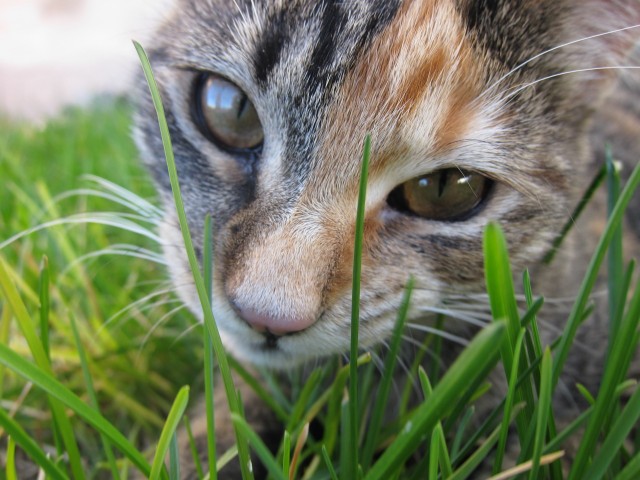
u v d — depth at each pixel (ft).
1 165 0.83
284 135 0.38
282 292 0.35
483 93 0.38
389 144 0.37
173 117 0.44
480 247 0.41
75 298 0.56
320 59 0.37
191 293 0.40
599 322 0.46
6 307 0.36
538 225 0.42
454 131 0.37
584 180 0.48
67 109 1.47
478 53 0.37
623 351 0.27
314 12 0.37
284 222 0.36
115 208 0.75
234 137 0.41
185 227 0.29
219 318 0.38
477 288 0.42
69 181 0.80
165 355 0.53
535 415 0.29
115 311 0.55
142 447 0.45
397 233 0.39
